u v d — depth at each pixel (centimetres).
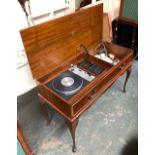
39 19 149
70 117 109
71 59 146
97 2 173
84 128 149
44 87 115
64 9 161
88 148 134
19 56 151
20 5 134
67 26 127
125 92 186
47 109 158
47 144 138
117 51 164
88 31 152
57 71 137
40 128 152
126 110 165
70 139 141
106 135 143
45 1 144
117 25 200
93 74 137
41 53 118
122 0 189
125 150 131
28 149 107
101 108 168
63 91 120
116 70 137
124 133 144
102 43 172
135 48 207
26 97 182
